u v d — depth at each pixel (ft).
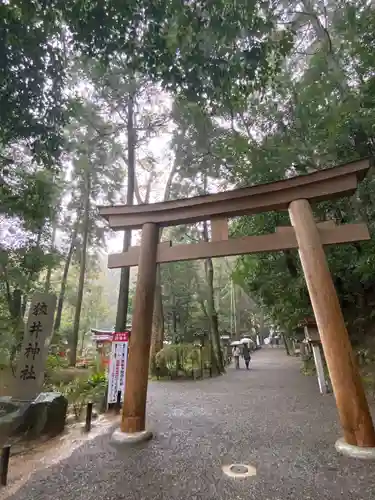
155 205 19.79
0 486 11.76
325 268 15.51
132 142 31.04
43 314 20.90
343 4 29.37
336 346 14.29
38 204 27.86
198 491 10.91
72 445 16.31
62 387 30.22
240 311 119.24
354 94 28.68
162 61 16.81
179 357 47.52
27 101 18.02
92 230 58.29
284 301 44.83
